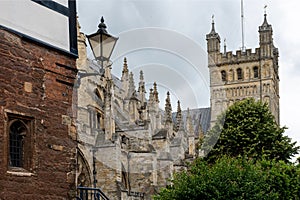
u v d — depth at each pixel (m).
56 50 15.72
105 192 50.62
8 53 14.16
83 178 48.75
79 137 42.06
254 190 33.03
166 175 54.81
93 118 47.16
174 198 34.06
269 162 42.94
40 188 14.51
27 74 14.69
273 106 120.50
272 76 121.00
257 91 120.19
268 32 121.25
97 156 50.44
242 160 37.78
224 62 122.06
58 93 15.68
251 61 121.31
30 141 14.52
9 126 14.03
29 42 14.83
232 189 32.50
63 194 15.26
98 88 47.59
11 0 14.37
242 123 56.44
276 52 132.12
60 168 15.29
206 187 32.78
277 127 59.28
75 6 16.72
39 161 14.62
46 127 15.06
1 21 14.03
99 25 15.39
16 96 14.27
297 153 57.59
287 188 40.12
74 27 16.56
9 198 13.56
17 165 14.25
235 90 121.56
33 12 15.06
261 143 56.47
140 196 55.12
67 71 16.05
